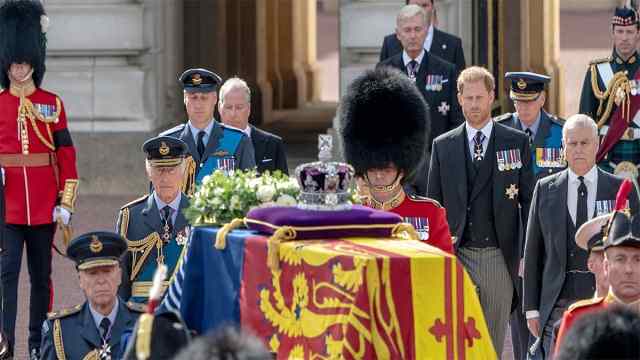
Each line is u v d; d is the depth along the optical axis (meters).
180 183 33.38
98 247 30.83
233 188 26.31
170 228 33.34
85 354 30.89
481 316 22.39
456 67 46.44
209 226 26.16
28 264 40.91
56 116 41.06
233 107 40.53
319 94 115.19
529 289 34.72
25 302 46.03
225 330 16.05
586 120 33.97
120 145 69.25
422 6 48.28
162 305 26.31
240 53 93.31
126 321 31.23
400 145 29.66
